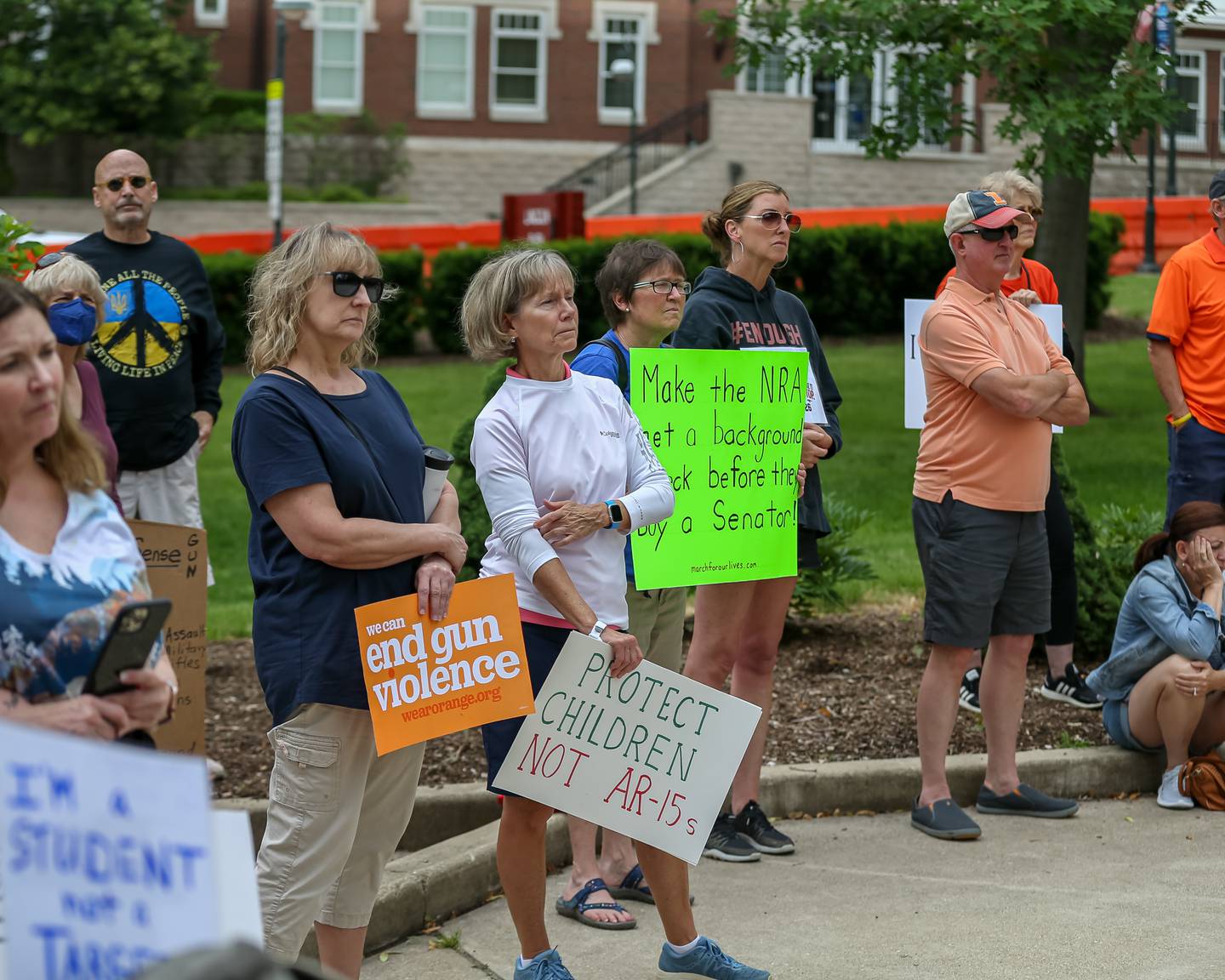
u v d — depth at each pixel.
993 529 8.87
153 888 3.21
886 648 12.47
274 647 5.84
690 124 54.03
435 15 54.75
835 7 20.94
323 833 5.87
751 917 7.82
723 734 6.65
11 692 4.06
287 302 5.88
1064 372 8.91
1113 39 19.02
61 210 49.03
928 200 52.56
